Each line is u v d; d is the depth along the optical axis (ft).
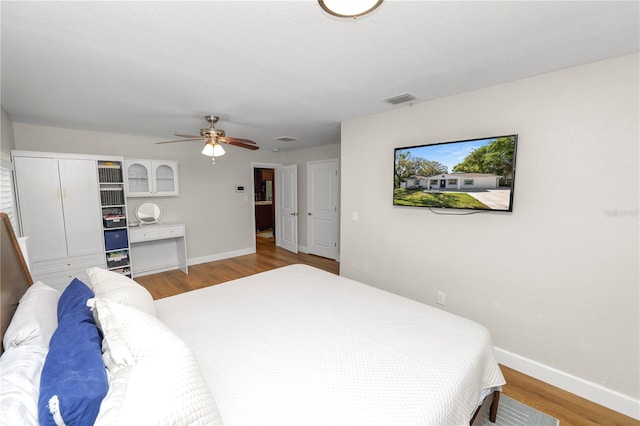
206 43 5.18
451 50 5.43
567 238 6.30
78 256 11.29
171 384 2.62
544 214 6.57
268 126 11.93
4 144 8.73
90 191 11.43
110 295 4.42
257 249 20.58
